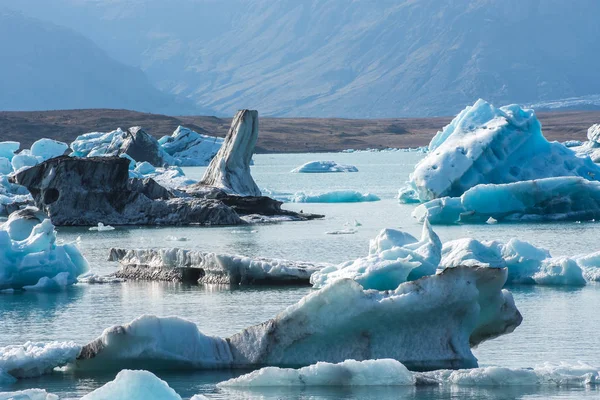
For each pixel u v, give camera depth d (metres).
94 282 61.03
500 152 117.25
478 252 58.28
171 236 88.75
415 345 35.06
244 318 47.06
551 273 57.09
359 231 95.69
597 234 88.56
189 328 35.81
